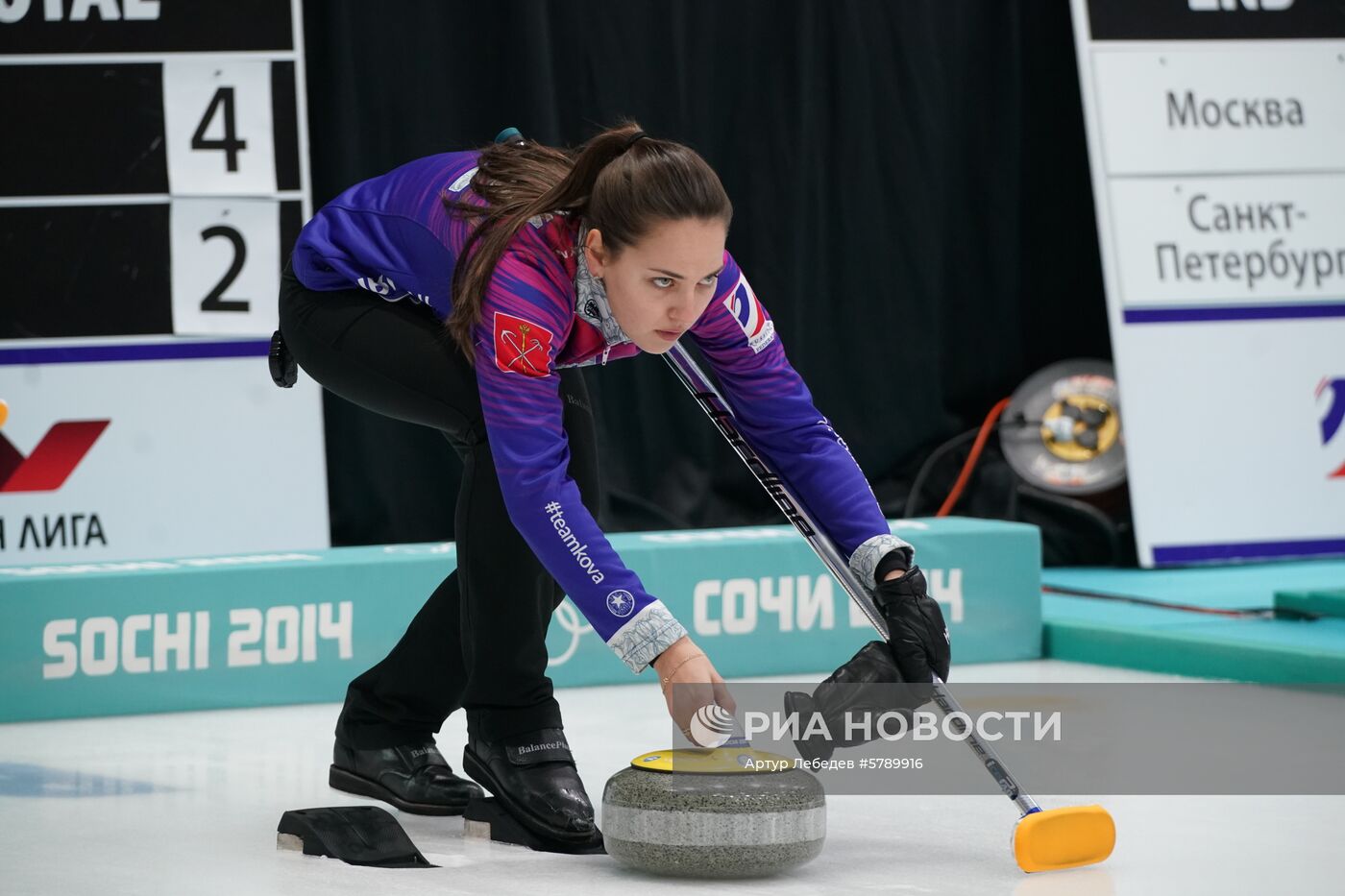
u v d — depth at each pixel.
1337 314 14.77
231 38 12.45
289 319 6.54
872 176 14.57
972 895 5.32
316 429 12.42
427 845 6.16
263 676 9.76
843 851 5.98
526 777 6.15
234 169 12.41
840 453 6.20
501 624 6.14
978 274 15.13
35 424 11.96
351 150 12.98
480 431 6.07
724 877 5.50
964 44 14.87
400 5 13.08
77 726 9.13
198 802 7.04
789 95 14.16
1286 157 14.84
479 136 13.36
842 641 10.76
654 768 5.64
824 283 14.55
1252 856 5.89
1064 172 15.34
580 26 13.55
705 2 13.95
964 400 15.22
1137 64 14.63
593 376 13.66
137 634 9.51
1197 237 14.55
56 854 6.03
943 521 11.65
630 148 5.35
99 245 12.18
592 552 5.34
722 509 14.20
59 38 12.20
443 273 6.02
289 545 12.30
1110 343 15.39
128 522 12.05
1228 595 12.62
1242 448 14.45
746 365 6.05
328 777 7.54
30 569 9.63
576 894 5.33
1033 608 11.29
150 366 12.20
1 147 12.06
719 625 10.44
